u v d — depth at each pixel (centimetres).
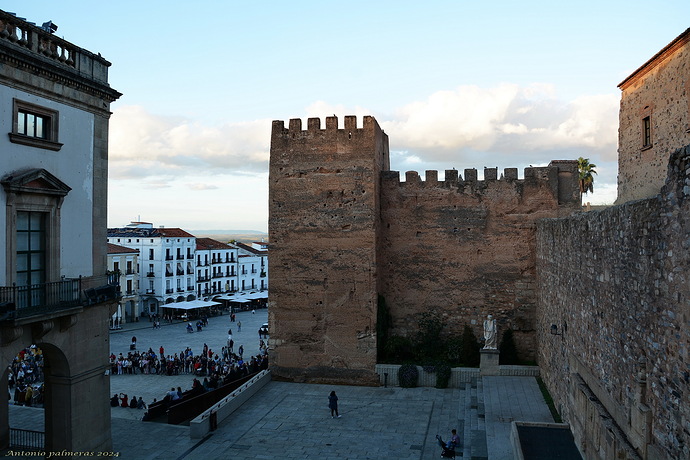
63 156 2192
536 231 3697
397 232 3944
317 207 3719
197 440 2636
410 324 3912
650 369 1248
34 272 2091
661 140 2388
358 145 3691
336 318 3653
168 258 9175
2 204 1917
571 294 2212
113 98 2464
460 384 3450
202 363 4559
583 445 1802
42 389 3622
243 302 9088
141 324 8044
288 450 2497
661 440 1176
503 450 2117
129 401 3747
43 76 2081
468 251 3850
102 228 2416
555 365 2638
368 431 2731
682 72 2189
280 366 3716
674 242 1102
